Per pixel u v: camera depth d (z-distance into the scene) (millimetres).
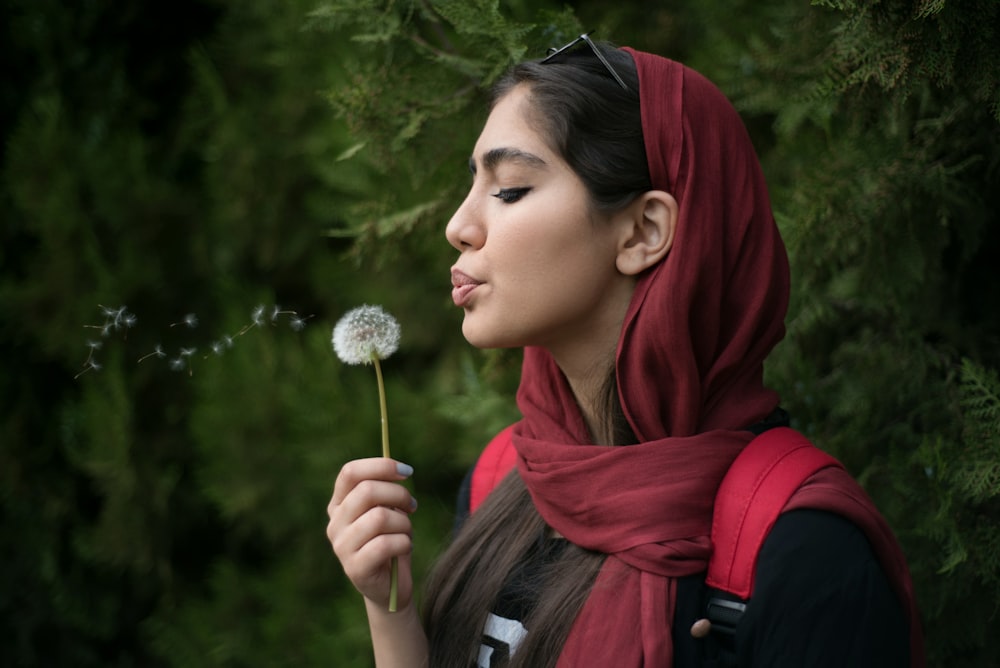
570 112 1055
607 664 1002
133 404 2641
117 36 2770
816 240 1570
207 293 2791
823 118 1563
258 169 2596
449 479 2559
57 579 2801
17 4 2670
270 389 2488
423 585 1326
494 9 1505
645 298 1069
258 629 2584
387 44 1686
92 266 2633
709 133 1075
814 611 926
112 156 2674
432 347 2551
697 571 1005
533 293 1062
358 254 1932
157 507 2662
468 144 1761
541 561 1146
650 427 1083
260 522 2564
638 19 2176
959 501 1426
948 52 1222
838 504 960
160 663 2922
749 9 1900
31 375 2824
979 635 1487
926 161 1511
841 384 1720
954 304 1739
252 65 2611
